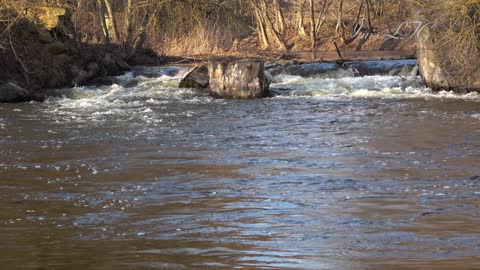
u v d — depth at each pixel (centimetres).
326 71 3628
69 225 1060
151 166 1543
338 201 1201
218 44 5234
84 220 1091
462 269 813
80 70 3581
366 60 3825
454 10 2869
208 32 5103
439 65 2997
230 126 2172
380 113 2414
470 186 1310
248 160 1609
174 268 836
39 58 3381
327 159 1609
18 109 2695
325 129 2080
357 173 1446
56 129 2138
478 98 2783
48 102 2969
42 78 3356
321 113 2455
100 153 1714
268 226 1041
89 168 1526
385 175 1420
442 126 2083
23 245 949
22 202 1220
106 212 1143
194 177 1425
